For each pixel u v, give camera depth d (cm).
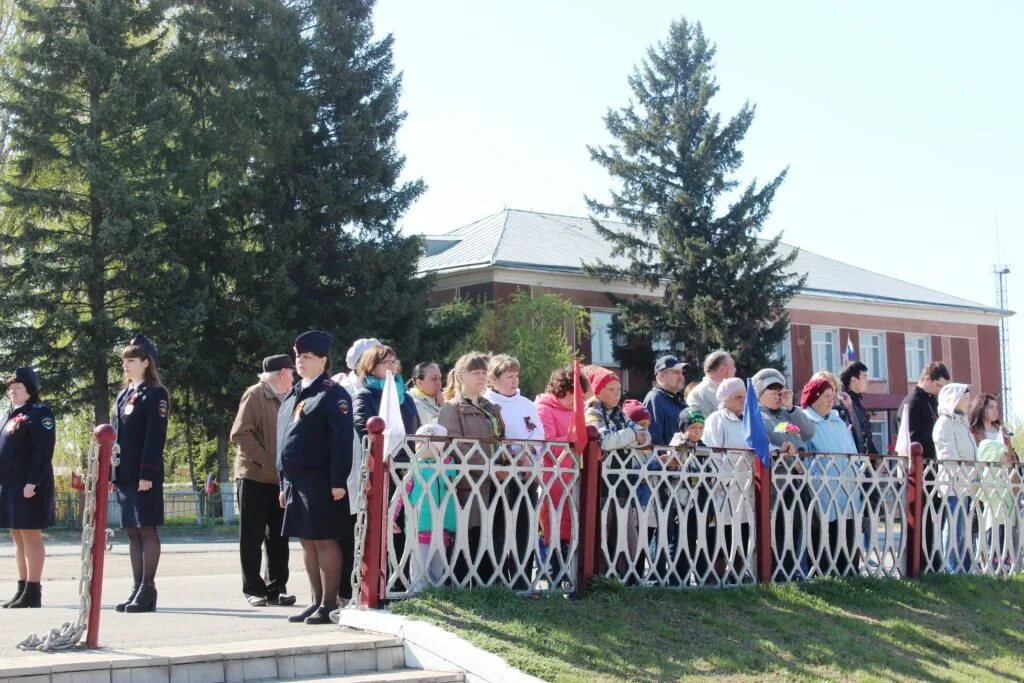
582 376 964
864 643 918
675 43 4269
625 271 4278
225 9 3334
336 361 3180
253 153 3166
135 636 746
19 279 2889
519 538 876
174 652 671
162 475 884
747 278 4072
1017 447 4081
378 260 3256
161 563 1541
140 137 2952
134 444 875
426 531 831
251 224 3300
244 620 834
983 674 915
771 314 4184
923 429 1237
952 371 5656
